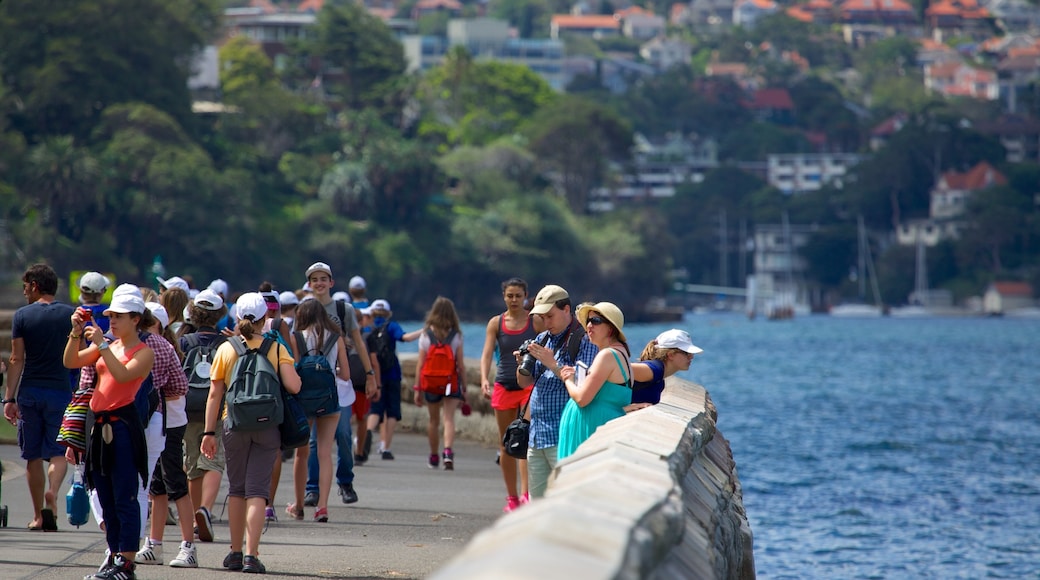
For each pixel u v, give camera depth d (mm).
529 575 8461
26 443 29078
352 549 27484
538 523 9961
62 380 29281
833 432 127312
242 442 24250
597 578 8711
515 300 31594
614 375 23562
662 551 12031
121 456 22516
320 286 33500
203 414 27844
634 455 15227
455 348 44250
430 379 43688
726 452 30938
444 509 34531
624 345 24125
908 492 73938
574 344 26391
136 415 22781
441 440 55031
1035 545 52469
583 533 9906
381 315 46312
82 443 24125
